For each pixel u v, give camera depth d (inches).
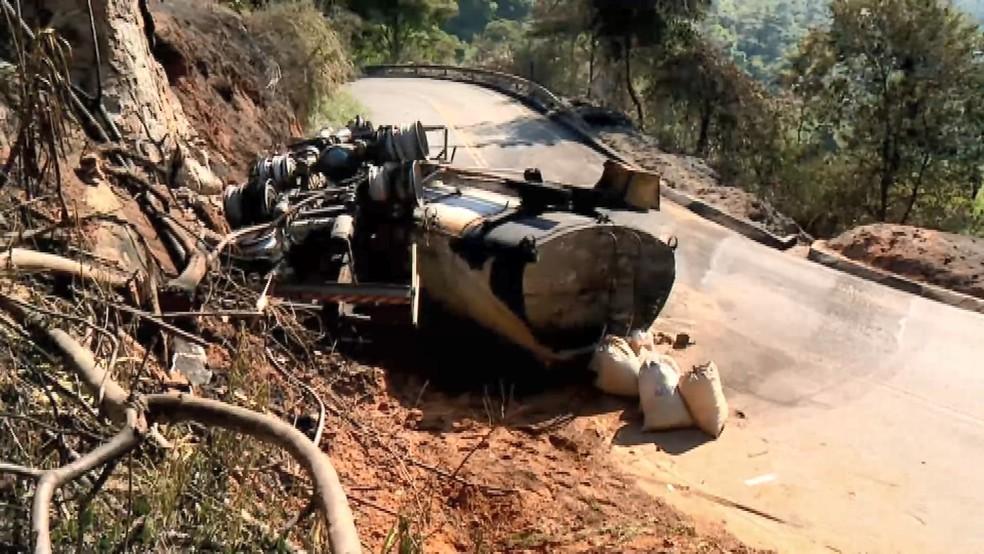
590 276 364.2
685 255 610.9
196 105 603.5
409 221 383.2
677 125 1710.1
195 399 158.2
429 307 396.5
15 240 224.8
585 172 899.4
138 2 477.7
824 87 1469.0
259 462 205.2
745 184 1517.0
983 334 464.1
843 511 290.0
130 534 159.3
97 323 212.4
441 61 2849.4
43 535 115.0
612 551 247.4
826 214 1494.8
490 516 260.1
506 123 1165.7
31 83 213.8
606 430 338.0
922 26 1302.9
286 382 287.3
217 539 168.1
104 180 320.2
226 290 306.3
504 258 355.6
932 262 575.5
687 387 341.4
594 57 2009.1
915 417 361.1
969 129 1349.7
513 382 377.4
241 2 975.0
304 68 920.9
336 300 337.4
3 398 175.0
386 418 319.9
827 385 394.0
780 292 532.7
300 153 470.9
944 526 282.8
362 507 237.3
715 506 289.3
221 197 467.5
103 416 169.3
